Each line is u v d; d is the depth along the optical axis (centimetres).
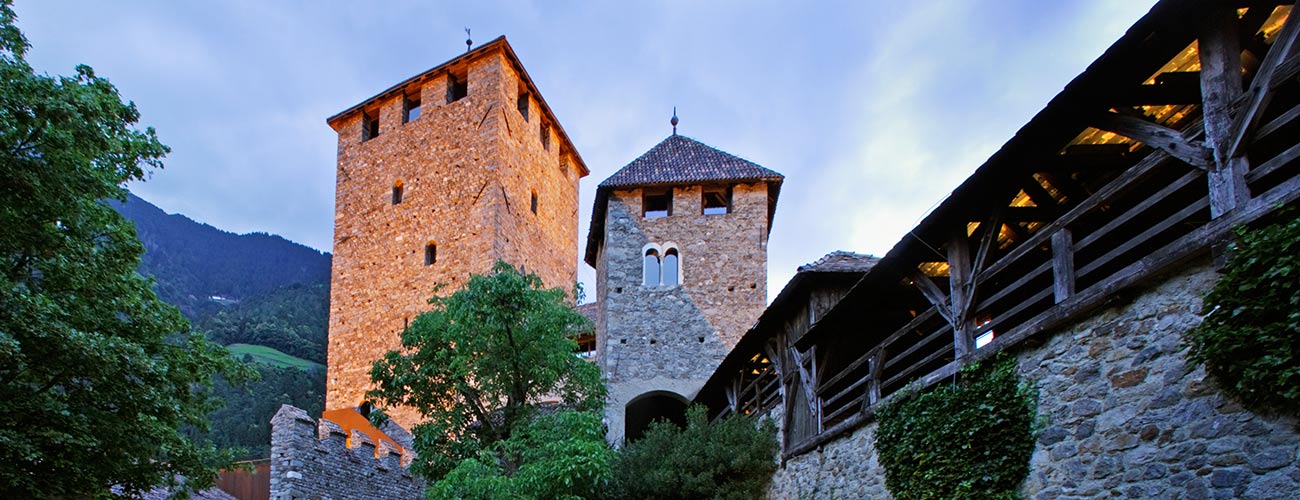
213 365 1248
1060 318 721
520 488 1299
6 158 963
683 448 1680
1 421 938
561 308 1594
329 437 1909
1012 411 775
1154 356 627
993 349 819
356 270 3444
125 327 1138
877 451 1068
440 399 1606
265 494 2000
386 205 3469
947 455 861
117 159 1179
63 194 1028
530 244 3497
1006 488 777
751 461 1594
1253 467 539
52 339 951
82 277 1061
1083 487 684
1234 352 543
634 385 2338
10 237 1012
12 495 945
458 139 3359
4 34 1034
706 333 2388
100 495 1119
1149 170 648
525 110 3628
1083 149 802
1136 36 601
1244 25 629
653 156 2689
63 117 1010
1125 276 653
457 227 3238
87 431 1010
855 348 1381
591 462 1326
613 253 2472
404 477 2238
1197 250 584
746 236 2472
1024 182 843
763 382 1850
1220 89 581
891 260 995
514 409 1565
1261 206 535
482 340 1502
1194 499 579
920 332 1341
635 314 2412
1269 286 512
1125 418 648
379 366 1580
